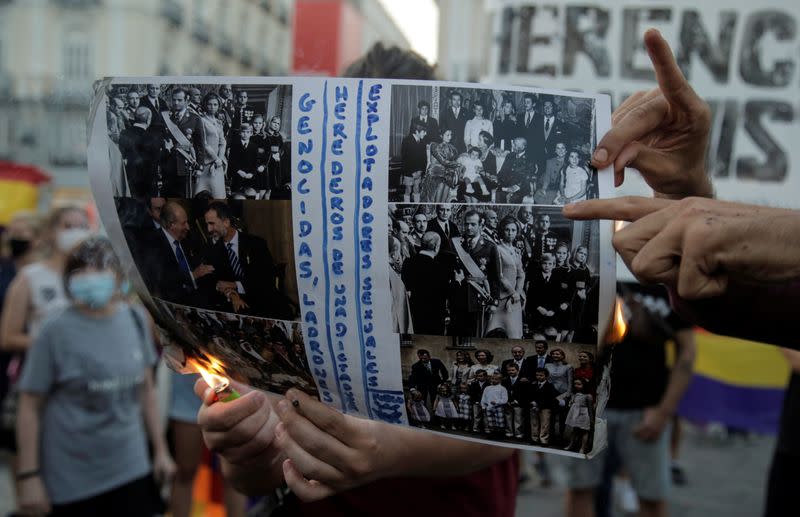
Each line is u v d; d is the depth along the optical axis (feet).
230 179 3.54
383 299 3.44
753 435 30.73
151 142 3.62
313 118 3.49
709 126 3.93
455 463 4.48
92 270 9.89
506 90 3.47
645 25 12.89
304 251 3.49
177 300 3.71
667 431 13.25
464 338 3.40
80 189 43.09
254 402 4.34
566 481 13.05
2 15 47.65
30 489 9.87
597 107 3.47
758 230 2.75
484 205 3.38
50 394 10.03
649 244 2.89
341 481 4.07
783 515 10.82
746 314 3.00
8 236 19.02
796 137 12.57
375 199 3.43
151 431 12.01
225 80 3.56
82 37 45.14
